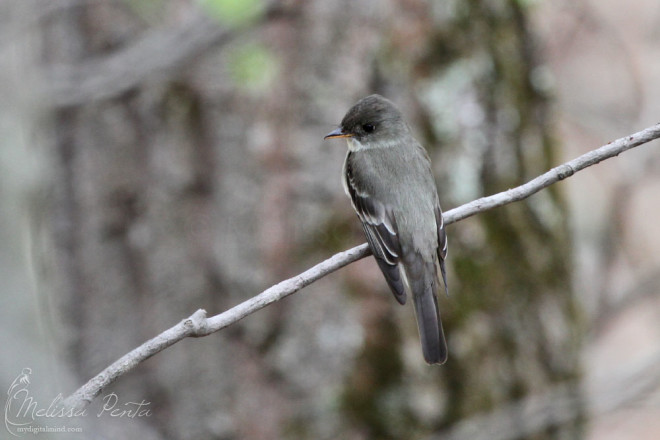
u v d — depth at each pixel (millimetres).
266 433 10969
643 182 17859
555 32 17828
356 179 9633
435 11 11172
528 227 11891
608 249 17109
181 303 11227
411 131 10344
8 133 5867
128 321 11539
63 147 11445
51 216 11430
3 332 5555
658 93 18000
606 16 18391
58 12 11148
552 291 12094
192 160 11125
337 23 10891
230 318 6797
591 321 16703
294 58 10875
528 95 12234
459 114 11328
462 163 11359
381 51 11008
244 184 11008
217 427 11070
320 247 10867
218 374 11094
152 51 10594
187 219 11227
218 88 10984
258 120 10961
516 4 12133
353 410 10852
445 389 11023
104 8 11312
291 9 10766
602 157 7852
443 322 11156
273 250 10945
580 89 17984
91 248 11570
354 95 10945
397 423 10852
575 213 17891
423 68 11188
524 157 11953
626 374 11773
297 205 10906
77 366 11664
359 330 10805
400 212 9266
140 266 11484
